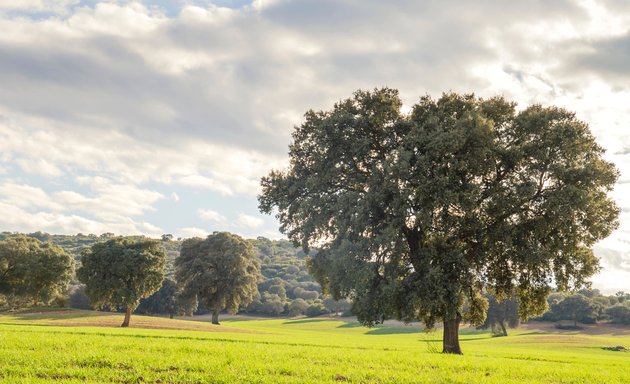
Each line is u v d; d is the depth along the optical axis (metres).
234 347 25.53
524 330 139.25
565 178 31.58
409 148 33.16
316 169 37.12
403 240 34.41
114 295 71.00
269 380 16.16
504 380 18.94
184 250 99.88
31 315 81.25
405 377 18.11
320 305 176.50
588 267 33.22
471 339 99.88
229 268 96.62
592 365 29.17
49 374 15.65
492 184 33.75
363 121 35.66
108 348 21.64
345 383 16.62
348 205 33.25
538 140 32.75
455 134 30.64
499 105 35.88
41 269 99.38
